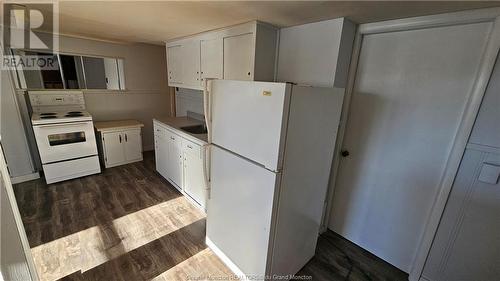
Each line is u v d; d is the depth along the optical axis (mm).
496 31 1293
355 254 2123
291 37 2092
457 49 1484
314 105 1456
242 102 1483
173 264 1900
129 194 2973
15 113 2971
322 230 2398
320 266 1972
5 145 2953
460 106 1513
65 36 3266
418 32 1625
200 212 2635
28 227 2252
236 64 2262
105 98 3928
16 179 3104
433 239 1677
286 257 1691
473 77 1439
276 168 1337
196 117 3764
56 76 3371
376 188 2023
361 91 1993
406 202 1854
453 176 1533
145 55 4227
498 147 1363
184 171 2848
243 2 1500
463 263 1581
